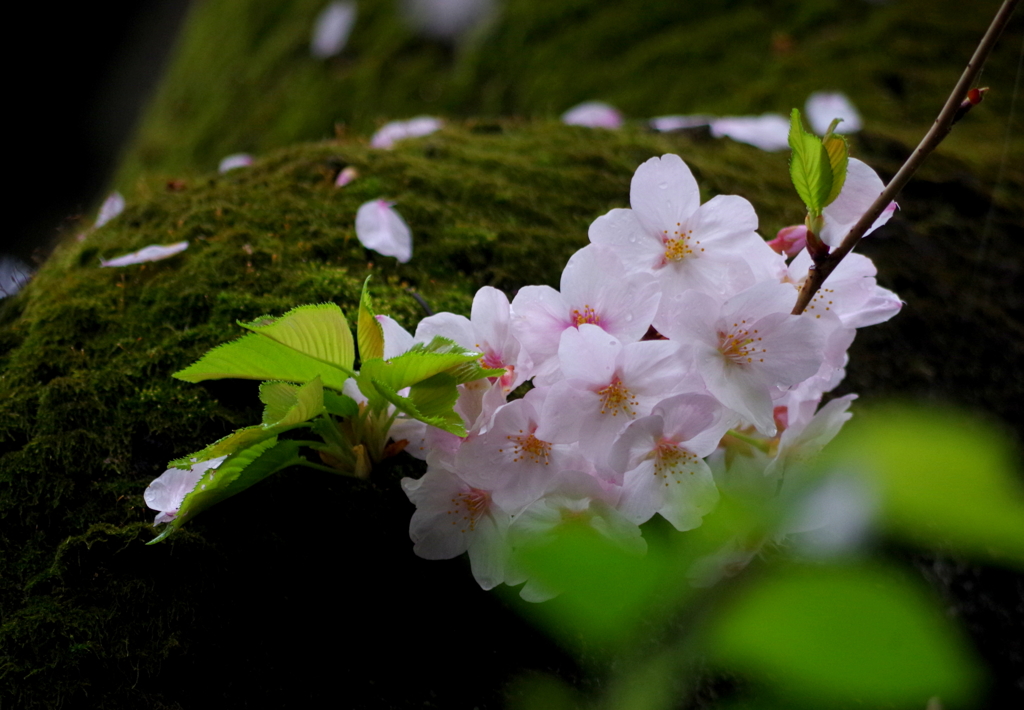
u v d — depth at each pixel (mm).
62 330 793
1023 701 793
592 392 723
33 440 762
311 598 749
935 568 798
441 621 755
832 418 738
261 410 778
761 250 737
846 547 409
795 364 723
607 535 723
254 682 736
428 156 893
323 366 738
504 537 737
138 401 774
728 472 747
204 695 732
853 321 750
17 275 836
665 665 507
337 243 832
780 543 693
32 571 740
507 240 842
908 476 339
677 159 734
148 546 744
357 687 742
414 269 828
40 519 749
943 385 840
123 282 813
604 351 716
